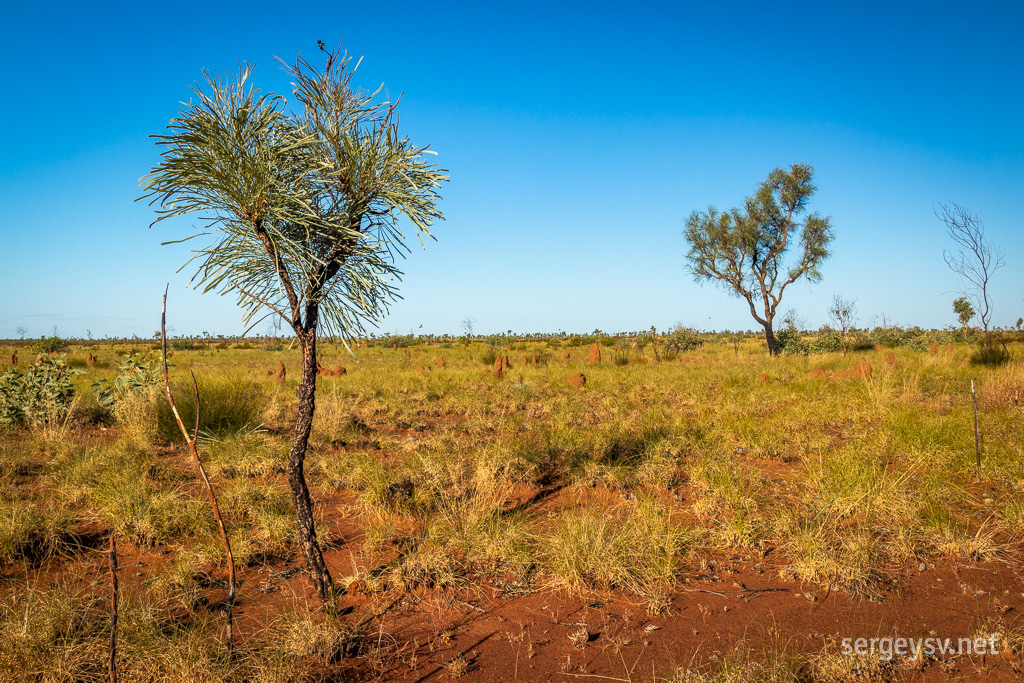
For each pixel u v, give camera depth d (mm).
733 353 29922
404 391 13461
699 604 3279
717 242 28672
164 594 3271
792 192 27547
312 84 2943
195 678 2432
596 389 13711
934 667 2615
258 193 2764
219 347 54469
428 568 3605
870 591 3391
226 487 5258
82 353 30938
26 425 7863
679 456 6430
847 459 5703
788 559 3881
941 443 6188
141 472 5504
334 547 4121
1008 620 3031
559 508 4891
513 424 8508
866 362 17828
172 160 2662
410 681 2568
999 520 4391
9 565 3697
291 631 2770
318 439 7543
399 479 5340
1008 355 15406
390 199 3020
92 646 2633
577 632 2973
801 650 2773
